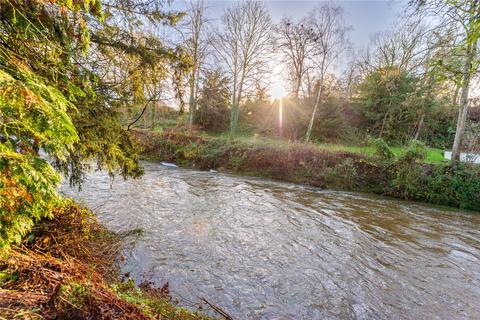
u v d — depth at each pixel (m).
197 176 12.23
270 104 24.62
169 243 5.15
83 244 3.93
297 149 13.60
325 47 18.17
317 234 6.34
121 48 3.71
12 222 1.49
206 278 4.15
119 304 1.99
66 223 3.78
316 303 3.82
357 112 20.69
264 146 14.27
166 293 3.60
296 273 4.56
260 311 3.53
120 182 9.16
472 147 10.72
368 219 7.73
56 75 2.39
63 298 1.76
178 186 9.88
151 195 8.23
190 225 6.19
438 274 4.80
